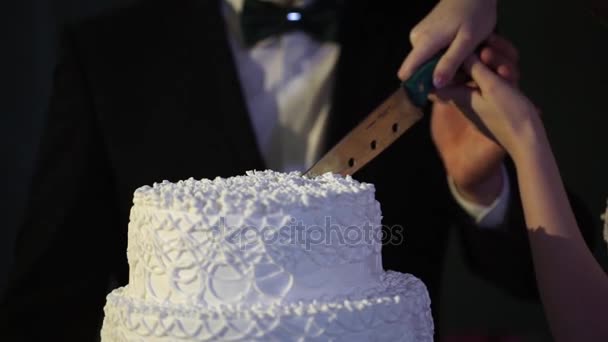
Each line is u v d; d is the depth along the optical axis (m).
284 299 1.57
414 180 2.62
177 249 1.59
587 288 1.94
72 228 2.59
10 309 2.53
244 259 1.56
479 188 2.50
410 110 2.03
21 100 3.88
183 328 1.52
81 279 2.61
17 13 3.85
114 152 2.63
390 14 2.71
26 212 2.61
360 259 1.64
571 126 3.64
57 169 2.60
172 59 2.68
